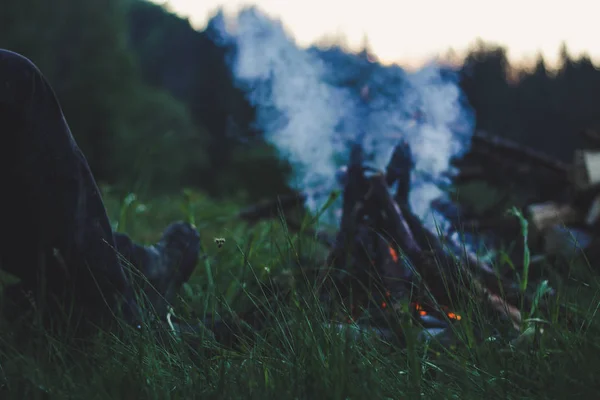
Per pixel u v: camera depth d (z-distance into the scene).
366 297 3.22
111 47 36.91
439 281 3.06
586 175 6.27
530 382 2.16
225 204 9.82
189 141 46.53
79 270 2.68
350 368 2.15
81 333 2.71
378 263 3.30
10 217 2.62
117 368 2.23
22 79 2.46
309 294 2.64
